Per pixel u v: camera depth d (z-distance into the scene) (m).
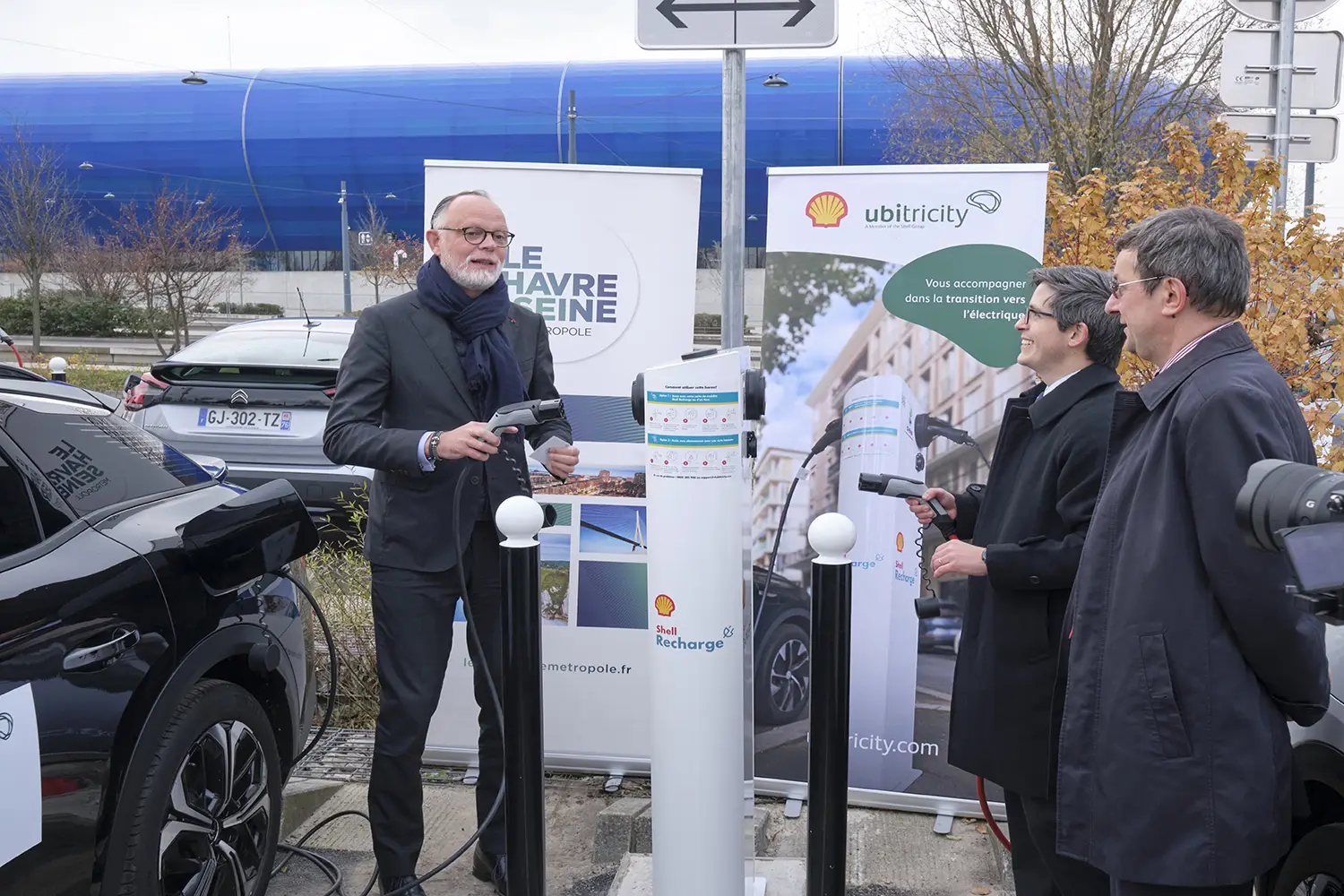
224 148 37.72
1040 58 12.70
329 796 3.86
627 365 3.83
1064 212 4.52
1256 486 1.66
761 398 2.60
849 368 3.69
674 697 2.57
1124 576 1.96
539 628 2.54
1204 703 1.88
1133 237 2.09
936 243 3.60
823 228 3.68
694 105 34.88
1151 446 1.97
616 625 3.89
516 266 3.82
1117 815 1.93
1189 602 1.89
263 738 2.82
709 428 2.48
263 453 6.38
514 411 2.81
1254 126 5.92
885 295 3.65
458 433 2.80
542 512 2.54
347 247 32.59
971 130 15.34
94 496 2.50
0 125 37.62
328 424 2.99
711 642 2.54
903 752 3.68
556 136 35.91
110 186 38.22
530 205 3.80
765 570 3.80
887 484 2.75
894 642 3.67
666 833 2.62
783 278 3.72
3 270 26.58
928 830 3.58
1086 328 2.46
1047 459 2.46
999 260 3.56
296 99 37.72
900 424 3.64
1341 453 4.52
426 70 37.88
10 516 2.26
